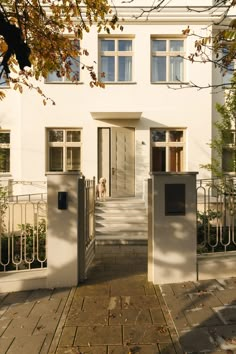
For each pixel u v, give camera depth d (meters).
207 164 13.05
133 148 13.67
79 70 13.36
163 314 4.66
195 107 13.52
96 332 4.20
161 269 5.79
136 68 13.50
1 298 5.33
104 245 9.00
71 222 5.79
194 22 13.31
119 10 13.15
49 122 13.41
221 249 6.40
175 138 13.74
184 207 5.83
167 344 3.89
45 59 5.88
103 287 5.71
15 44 3.68
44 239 6.30
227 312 4.61
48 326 4.39
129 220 10.87
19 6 5.58
